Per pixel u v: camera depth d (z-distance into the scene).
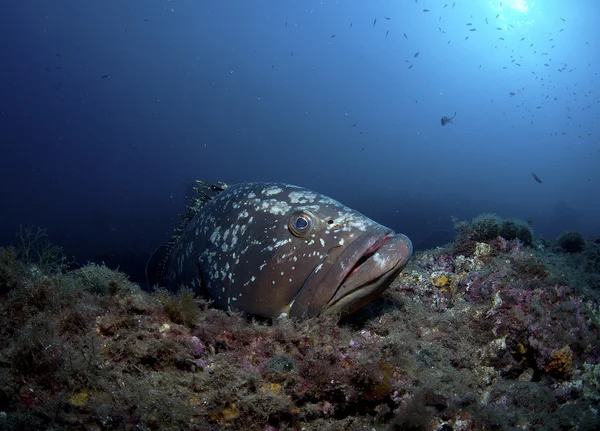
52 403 0.45
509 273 0.72
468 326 0.64
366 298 0.58
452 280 0.74
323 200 0.64
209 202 0.75
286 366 0.52
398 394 0.51
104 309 0.53
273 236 0.62
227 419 0.48
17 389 0.46
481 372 0.60
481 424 0.51
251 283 0.62
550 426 0.53
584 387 0.58
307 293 0.58
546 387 0.56
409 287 0.74
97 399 0.46
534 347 0.60
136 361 0.50
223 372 0.50
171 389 0.49
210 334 0.55
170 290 0.77
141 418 0.45
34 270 0.59
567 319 0.63
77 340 0.50
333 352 0.53
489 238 0.84
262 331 0.56
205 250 0.68
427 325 0.64
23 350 0.46
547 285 0.69
